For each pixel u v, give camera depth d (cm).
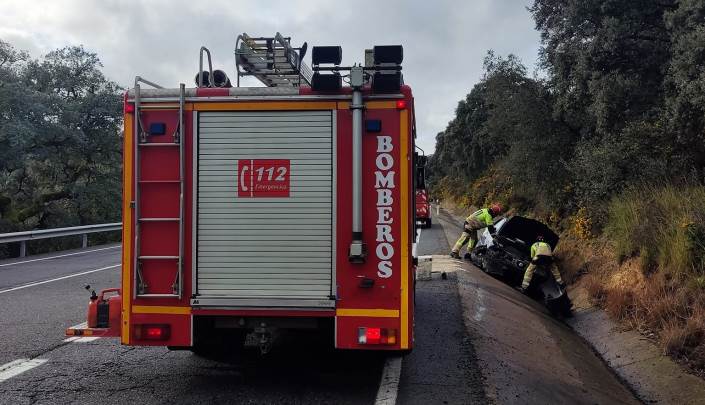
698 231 820
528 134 1658
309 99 457
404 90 448
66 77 2417
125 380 527
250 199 461
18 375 540
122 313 467
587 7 1177
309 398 478
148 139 466
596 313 942
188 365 577
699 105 883
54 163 2423
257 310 455
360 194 445
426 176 731
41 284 1084
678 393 599
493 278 1204
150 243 466
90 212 2542
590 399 558
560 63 1296
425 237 2198
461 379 521
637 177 1120
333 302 448
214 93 463
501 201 2620
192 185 462
